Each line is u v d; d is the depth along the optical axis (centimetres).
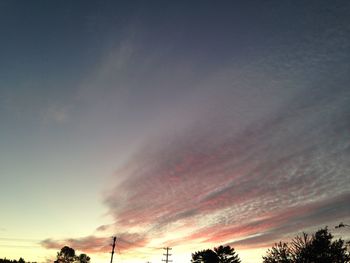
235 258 5916
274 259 2897
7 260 7225
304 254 2727
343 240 2748
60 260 7469
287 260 2811
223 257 5931
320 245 2720
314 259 2689
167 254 5791
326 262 2658
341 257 2672
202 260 6056
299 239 2873
